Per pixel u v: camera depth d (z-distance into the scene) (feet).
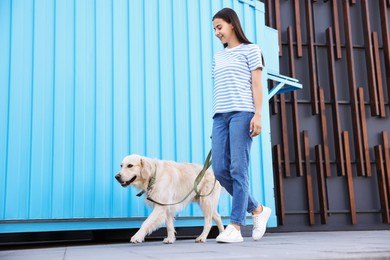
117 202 12.07
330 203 18.84
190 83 13.70
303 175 18.84
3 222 10.68
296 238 11.32
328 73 19.93
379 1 20.66
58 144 11.59
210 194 11.30
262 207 10.44
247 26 15.16
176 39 13.73
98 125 12.16
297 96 19.44
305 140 18.85
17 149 11.12
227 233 9.21
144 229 9.91
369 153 19.62
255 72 9.29
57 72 11.87
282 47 19.72
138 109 12.78
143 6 13.38
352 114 19.61
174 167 10.92
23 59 11.53
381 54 20.59
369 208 19.16
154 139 12.86
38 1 11.94
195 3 14.24
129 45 12.96
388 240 9.66
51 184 11.35
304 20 20.18
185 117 13.44
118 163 12.24
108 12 12.82
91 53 12.39
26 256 6.68
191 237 15.75
